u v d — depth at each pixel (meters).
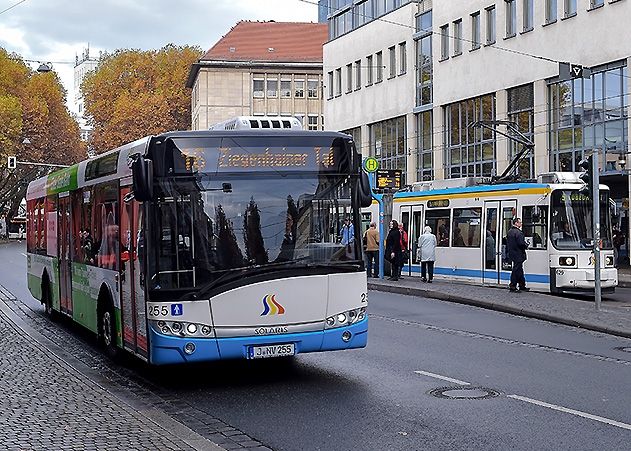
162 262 10.53
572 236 24.20
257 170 10.79
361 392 10.70
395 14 52.84
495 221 26.45
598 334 16.36
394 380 11.48
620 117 36.12
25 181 85.06
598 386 10.90
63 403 9.75
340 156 11.10
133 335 11.62
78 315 15.57
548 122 40.22
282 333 10.70
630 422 8.85
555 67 39.53
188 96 87.12
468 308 21.23
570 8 38.84
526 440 8.15
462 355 13.68
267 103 82.38
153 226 10.54
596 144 37.47
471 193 27.58
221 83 81.44
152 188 10.45
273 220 10.77
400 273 29.97
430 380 11.45
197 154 10.66
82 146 85.75
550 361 13.02
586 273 23.92
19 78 76.19
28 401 9.87
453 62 47.09
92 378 12.16
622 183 37.78
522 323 18.19
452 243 28.38
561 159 39.56
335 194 11.04
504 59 42.91
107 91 86.38
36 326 18.59
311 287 10.81
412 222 30.75
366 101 56.84
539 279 24.66
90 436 8.12
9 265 45.06
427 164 50.41
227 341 10.55
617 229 37.72
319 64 82.50
